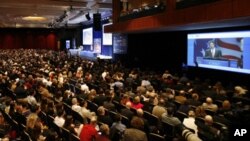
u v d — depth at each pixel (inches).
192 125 276.2
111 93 411.2
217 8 396.2
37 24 1758.1
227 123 257.6
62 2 803.4
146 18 585.0
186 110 327.3
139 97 366.6
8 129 298.8
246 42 511.2
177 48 778.2
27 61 1019.3
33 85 515.5
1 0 728.3
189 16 455.5
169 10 527.2
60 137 272.8
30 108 349.1
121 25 709.3
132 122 246.4
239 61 527.8
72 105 353.1
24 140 261.0
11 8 916.0
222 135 235.9
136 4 667.4
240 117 271.6
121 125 275.6
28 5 816.3
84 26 1614.2
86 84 529.7
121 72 654.5
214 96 403.5
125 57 949.8
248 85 548.4
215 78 633.6
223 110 323.9
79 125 300.8
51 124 299.3
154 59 853.8
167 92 412.5
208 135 245.6
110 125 298.4
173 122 277.1
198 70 675.4
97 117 305.9
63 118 299.4
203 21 425.4
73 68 782.5
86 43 1550.2
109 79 547.8
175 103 363.6
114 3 766.5
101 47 1279.5
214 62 593.3
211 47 598.9
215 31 585.9
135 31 705.0
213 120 285.0
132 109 335.3
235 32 534.6
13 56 1284.4
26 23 1678.2
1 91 517.3
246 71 513.0
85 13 1033.5
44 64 870.4
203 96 410.9
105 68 719.1
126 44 940.6
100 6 849.5
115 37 1047.6
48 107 332.5
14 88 479.8
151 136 249.6
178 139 242.8
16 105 342.6
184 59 755.4
